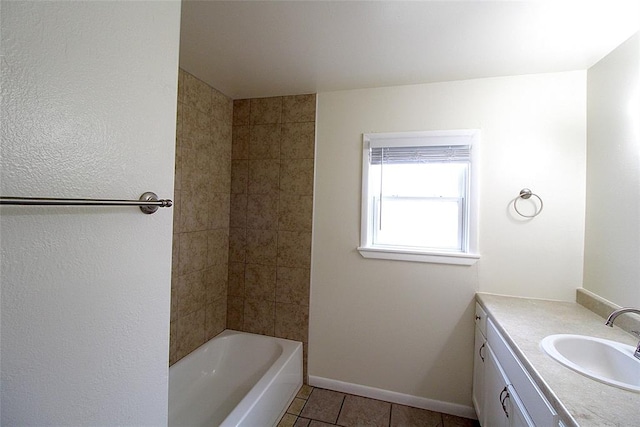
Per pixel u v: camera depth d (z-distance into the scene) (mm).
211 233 2234
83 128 561
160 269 765
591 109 1688
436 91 1994
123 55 642
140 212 702
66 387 553
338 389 2180
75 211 559
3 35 444
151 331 744
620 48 1463
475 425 1840
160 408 777
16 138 460
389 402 2064
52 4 507
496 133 1882
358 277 2154
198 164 2072
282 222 2312
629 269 1367
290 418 1891
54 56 510
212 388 2107
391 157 2107
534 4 1210
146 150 707
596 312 1558
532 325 1409
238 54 1692
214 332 2309
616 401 848
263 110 2348
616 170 1471
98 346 610
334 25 1401
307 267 2254
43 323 514
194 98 2006
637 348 1096
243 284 2408
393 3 1235
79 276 569
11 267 469
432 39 1493
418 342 2033
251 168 2381
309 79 2004
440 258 1964
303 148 2262
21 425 492
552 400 876
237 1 1244
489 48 1557
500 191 1876
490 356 1562
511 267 1865
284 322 2311
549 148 1798
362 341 2145
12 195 457
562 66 1714
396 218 2156
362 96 2141
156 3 727
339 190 2197
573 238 1763
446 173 2055
